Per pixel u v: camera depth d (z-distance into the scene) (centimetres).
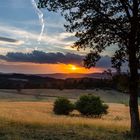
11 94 16450
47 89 19062
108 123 3005
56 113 7900
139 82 2141
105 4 2141
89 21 2161
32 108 8875
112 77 2202
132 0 2108
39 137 1945
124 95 18075
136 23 2095
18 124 2519
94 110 7444
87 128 2570
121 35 2152
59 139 1927
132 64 2144
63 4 2141
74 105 7881
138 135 2161
